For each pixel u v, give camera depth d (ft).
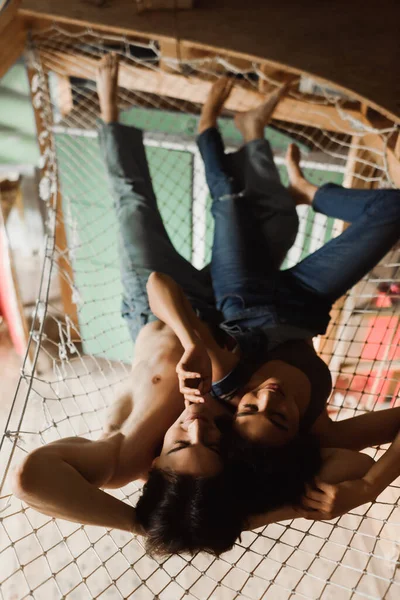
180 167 9.46
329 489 3.86
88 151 9.05
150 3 6.85
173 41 6.72
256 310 5.09
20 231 11.52
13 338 12.19
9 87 9.05
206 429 3.99
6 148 10.22
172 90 8.30
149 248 5.82
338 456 4.21
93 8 6.97
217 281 5.58
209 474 3.82
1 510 3.89
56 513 3.65
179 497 3.73
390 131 6.36
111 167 6.37
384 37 6.63
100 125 6.86
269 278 5.40
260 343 4.80
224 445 4.00
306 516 4.01
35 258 12.01
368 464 4.18
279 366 4.67
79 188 9.71
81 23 6.88
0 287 11.12
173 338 4.99
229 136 9.32
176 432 4.02
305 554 8.63
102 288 11.05
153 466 4.06
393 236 5.34
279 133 9.43
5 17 6.90
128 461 4.25
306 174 9.40
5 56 7.44
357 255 5.30
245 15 6.91
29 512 8.98
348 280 5.34
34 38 7.58
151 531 3.78
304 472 4.00
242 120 6.60
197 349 4.06
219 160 6.36
